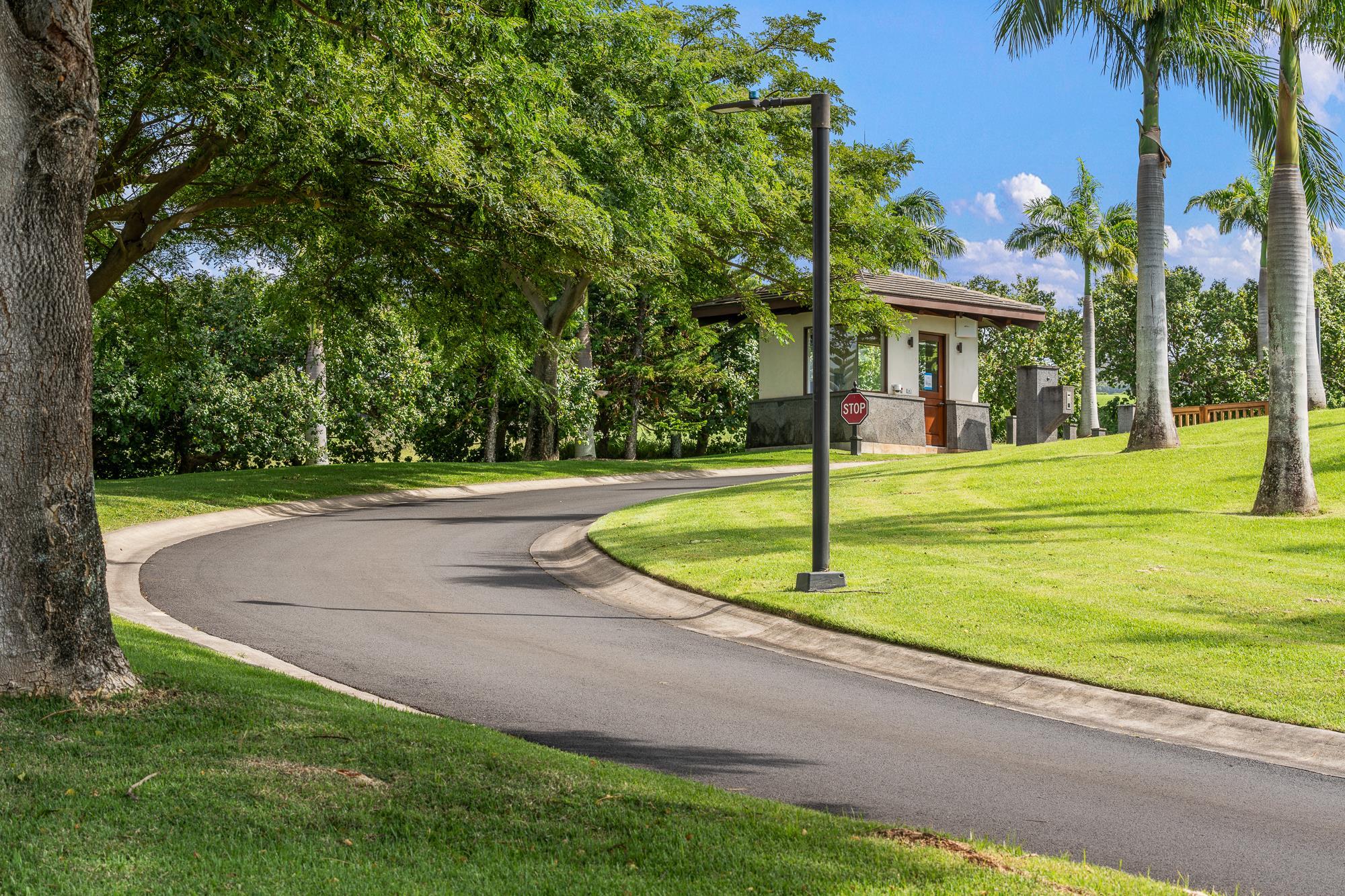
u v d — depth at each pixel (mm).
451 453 40938
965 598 10992
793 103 12195
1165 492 17391
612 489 27016
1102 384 59844
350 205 19516
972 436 37562
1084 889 4121
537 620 11180
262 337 32781
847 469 25219
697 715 7586
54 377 6051
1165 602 10586
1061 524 15438
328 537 17562
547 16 16797
